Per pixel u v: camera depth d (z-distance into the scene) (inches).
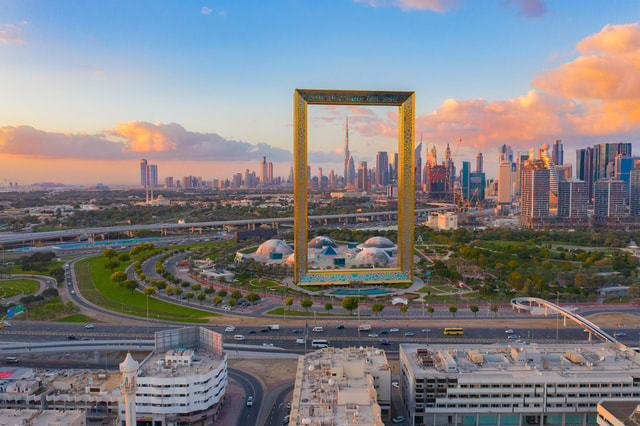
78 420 7805.1
